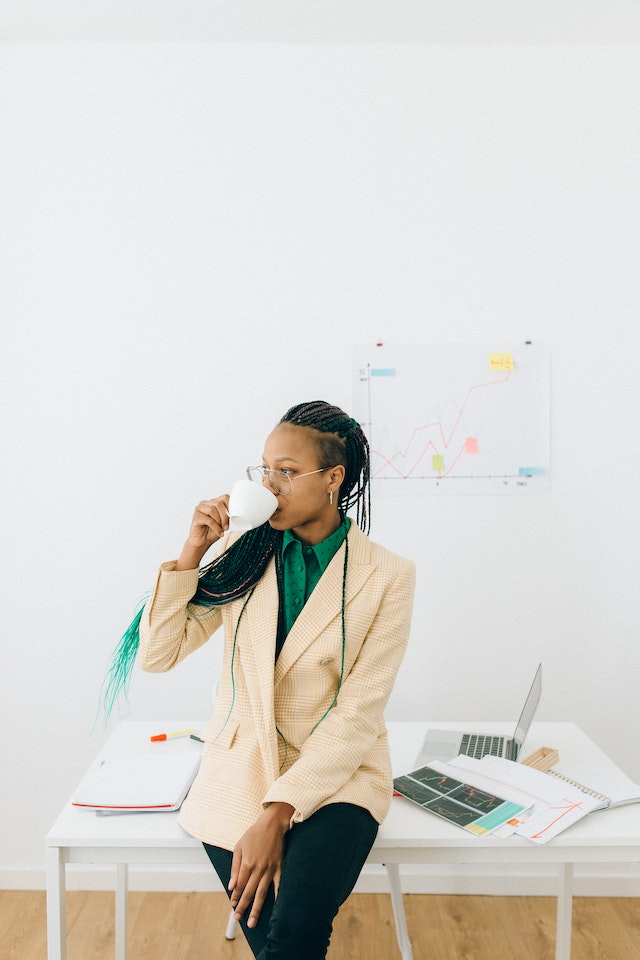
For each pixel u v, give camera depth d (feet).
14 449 7.87
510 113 7.77
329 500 5.33
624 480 7.88
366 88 7.75
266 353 7.82
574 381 7.83
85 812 5.19
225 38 7.68
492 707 7.99
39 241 7.79
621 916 7.63
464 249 7.80
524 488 7.88
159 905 7.75
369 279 7.80
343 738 4.90
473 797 5.32
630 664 7.99
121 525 7.90
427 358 7.81
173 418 7.85
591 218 7.79
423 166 7.77
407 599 5.34
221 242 7.79
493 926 7.45
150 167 7.77
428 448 7.84
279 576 5.25
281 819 4.60
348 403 7.84
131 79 7.73
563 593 7.94
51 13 7.25
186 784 5.42
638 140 7.77
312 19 7.34
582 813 5.05
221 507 5.06
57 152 7.77
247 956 6.98
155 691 7.95
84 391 7.83
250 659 5.16
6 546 7.92
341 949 7.07
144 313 7.80
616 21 7.34
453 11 7.18
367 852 4.75
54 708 8.01
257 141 7.77
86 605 7.95
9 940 7.20
